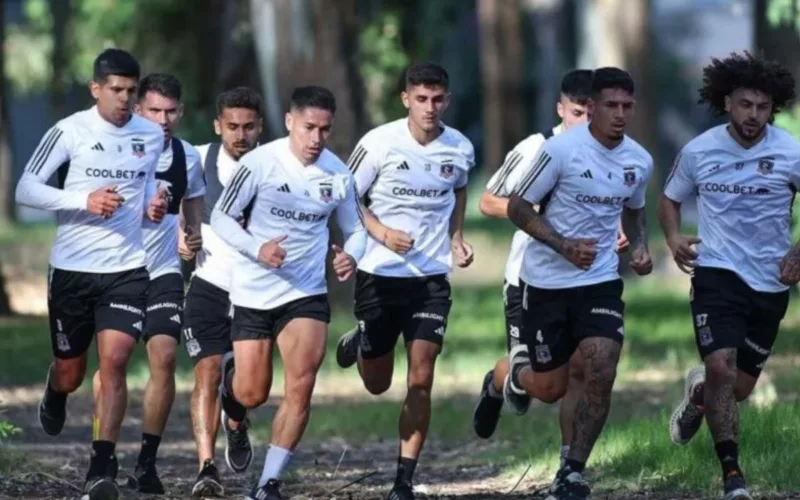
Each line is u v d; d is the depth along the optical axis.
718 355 30.88
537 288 31.83
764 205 31.03
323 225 31.20
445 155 33.34
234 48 92.62
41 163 31.28
